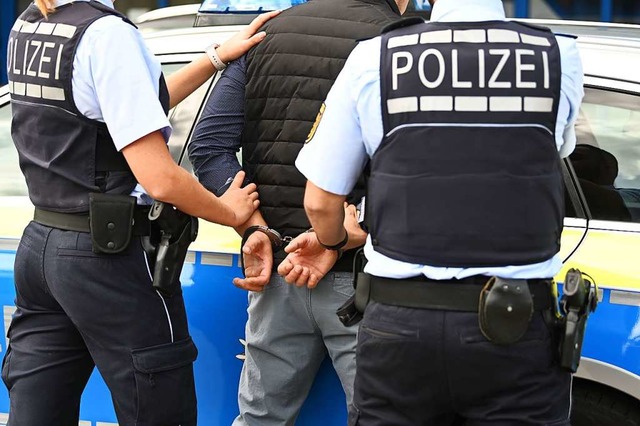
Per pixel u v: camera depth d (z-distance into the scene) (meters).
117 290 2.90
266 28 3.21
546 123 2.48
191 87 3.45
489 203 2.46
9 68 3.06
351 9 3.11
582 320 2.52
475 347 2.47
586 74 3.46
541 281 2.53
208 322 3.55
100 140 2.89
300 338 3.23
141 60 2.84
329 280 3.12
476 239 2.47
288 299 3.18
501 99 2.45
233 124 3.30
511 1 9.11
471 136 2.46
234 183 3.17
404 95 2.49
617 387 3.28
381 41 2.56
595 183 3.40
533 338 2.50
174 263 2.94
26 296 3.07
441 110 2.47
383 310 2.58
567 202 3.40
